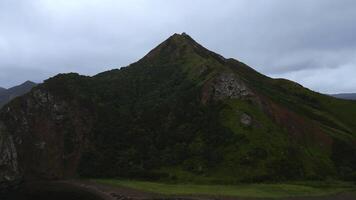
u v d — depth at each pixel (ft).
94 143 519.19
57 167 502.79
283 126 497.05
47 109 544.21
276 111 513.45
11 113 532.73
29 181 485.15
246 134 460.55
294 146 463.42
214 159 441.27
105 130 529.04
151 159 472.03
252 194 357.82
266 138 455.22
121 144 510.17
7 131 505.25
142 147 495.00
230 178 415.23
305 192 370.12
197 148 463.42
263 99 521.65
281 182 413.80
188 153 462.19
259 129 466.29
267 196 352.69
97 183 441.27
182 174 435.12
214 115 497.05
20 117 533.14
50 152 515.91
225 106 504.02
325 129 524.93
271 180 415.23
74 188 426.51
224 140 461.78
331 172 452.35
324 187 395.96
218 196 350.64
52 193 399.44
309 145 490.90
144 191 379.14
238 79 532.73
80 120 540.52
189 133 488.85
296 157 449.89
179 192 368.27
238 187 388.16
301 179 426.92
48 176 495.00
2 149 483.92
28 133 525.75
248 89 522.47
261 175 416.05
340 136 514.68
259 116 487.20
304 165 447.01
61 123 537.24
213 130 479.00
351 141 513.04
